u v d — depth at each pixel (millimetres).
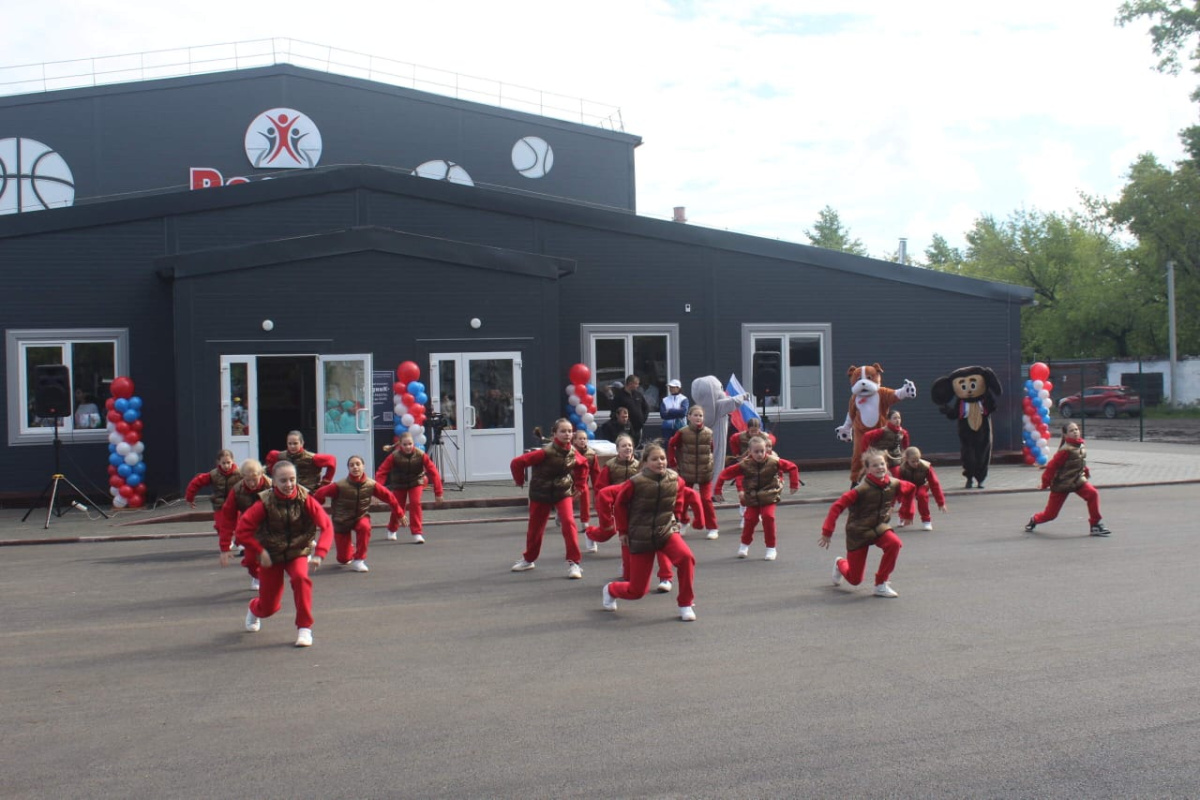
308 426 17703
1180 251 54188
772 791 4656
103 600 9508
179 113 27484
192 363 17203
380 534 13695
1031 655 6898
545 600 9094
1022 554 11055
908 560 10812
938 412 22406
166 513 15891
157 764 5168
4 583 10570
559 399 19859
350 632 7984
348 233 17812
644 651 7219
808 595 9078
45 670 7027
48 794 4801
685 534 13141
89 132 26969
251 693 6383
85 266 18406
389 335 17969
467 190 19906
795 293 21578
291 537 7812
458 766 5047
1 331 18031
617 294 20625
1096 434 34875
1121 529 12859
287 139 27969
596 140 31469
